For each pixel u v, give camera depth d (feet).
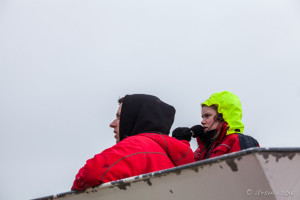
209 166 6.43
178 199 6.89
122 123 9.10
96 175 7.52
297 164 6.15
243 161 6.08
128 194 7.36
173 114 9.55
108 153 7.76
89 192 7.76
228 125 12.13
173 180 6.84
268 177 5.97
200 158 12.38
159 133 8.86
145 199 7.22
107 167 7.57
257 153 5.94
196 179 6.63
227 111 12.28
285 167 6.08
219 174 6.37
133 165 7.73
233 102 12.37
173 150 8.50
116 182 7.36
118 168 7.61
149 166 7.95
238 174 6.20
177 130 12.03
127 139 8.20
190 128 12.32
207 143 12.38
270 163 5.98
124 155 7.77
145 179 7.09
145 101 9.11
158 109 9.09
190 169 6.63
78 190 7.88
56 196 8.18
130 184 7.27
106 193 7.57
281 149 6.03
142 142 8.17
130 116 9.06
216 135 12.07
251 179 6.10
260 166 5.96
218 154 11.65
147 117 8.90
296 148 6.13
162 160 8.18
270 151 5.98
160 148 8.36
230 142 11.68
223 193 6.42
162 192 7.02
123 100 9.28
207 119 12.32
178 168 6.73
